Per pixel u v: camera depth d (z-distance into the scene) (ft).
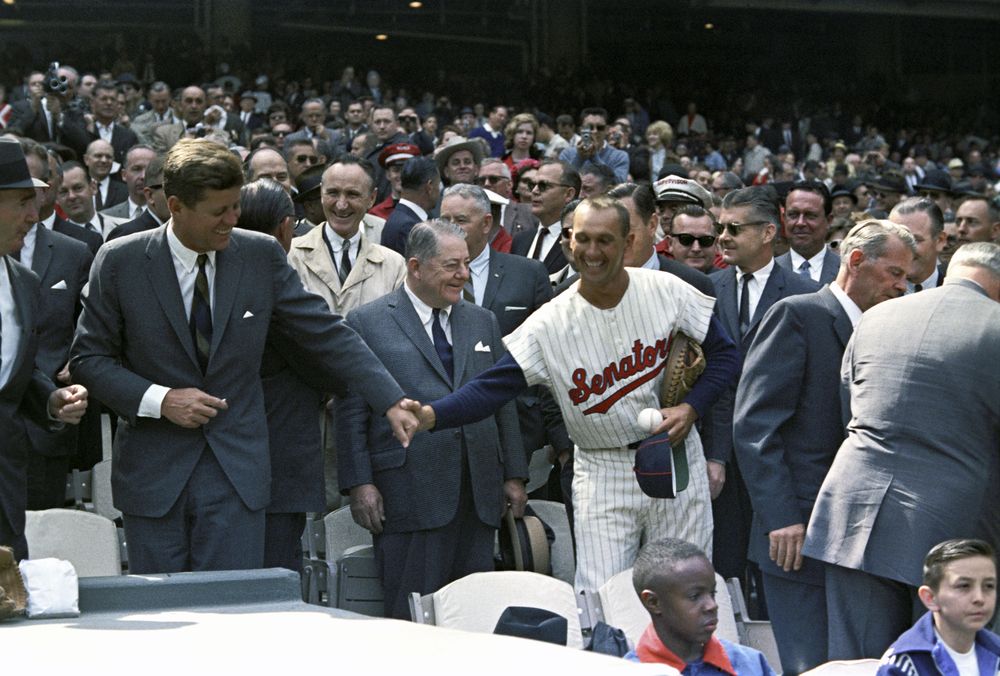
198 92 51.42
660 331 17.01
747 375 17.28
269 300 15.71
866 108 126.52
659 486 16.65
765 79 135.85
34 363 14.53
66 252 20.76
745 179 90.68
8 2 111.75
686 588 14.33
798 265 24.08
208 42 115.03
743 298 21.11
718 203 30.99
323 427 22.48
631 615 16.83
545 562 19.67
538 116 63.10
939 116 127.75
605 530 17.29
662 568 14.42
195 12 115.03
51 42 112.88
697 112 122.31
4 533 14.06
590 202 16.70
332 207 22.39
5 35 112.37
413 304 19.40
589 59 130.21
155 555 15.26
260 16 120.06
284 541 16.97
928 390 15.29
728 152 99.45
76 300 20.77
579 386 16.98
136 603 9.34
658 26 131.95
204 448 15.35
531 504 21.53
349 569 19.45
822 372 17.07
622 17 131.13
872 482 15.46
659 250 26.43
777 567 17.17
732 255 20.93
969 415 15.20
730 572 20.27
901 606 15.62
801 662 16.97
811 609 17.01
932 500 15.11
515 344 17.01
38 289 14.64
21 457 14.30
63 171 27.55
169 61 104.78
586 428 17.22
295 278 16.02
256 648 6.63
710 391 17.13
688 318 17.17
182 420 14.98
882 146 100.42
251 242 15.70
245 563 15.39
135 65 104.68
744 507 20.35
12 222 13.84
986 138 125.80
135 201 29.94
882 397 15.60
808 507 17.01
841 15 136.98
